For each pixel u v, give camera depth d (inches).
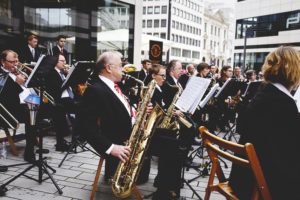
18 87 170.1
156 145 118.7
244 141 80.5
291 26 1071.0
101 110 113.6
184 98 135.0
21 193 124.7
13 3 373.7
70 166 159.8
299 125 72.0
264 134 73.9
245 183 81.3
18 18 380.5
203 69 253.6
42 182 136.7
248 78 315.3
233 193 85.2
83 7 409.1
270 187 74.0
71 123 203.9
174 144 118.1
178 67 201.9
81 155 179.0
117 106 115.5
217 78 288.5
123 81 205.0
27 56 269.9
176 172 118.0
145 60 315.6
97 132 108.9
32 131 157.5
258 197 76.8
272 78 77.5
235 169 86.5
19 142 198.5
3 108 158.2
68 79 169.3
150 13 2714.1
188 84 138.3
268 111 73.7
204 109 229.6
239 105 260.8
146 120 116.7
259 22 1205.7
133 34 453.7
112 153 106.0
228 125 266.4
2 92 165.8
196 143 201.5
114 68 117.2
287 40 1087.6
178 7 2760.8
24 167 153.7
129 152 106.9
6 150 180.1
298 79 76.4
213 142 84.7
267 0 1162.6
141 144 112.3
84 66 171.9
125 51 450.9
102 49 432.8
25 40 385.4
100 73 119.2
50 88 184.7
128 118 118.3
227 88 215.8
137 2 451.5
